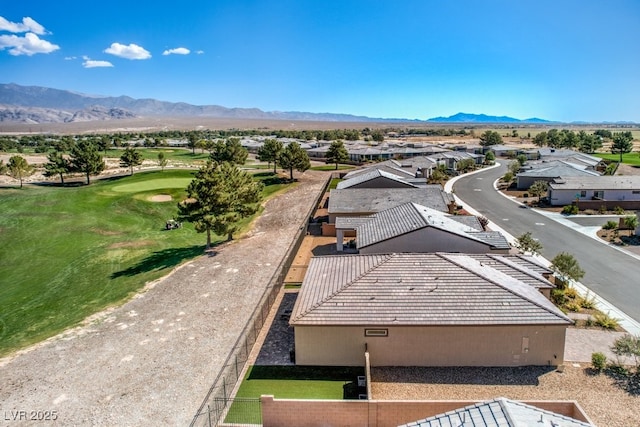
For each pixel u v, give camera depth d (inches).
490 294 759.7
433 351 733.3
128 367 764.0
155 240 1688.0
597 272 1185.4
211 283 1155.9
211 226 1444.4
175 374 737.6
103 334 892.0
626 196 2026.3
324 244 1493.6
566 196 2076.8
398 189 1758.1
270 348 812.6
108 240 1701.5
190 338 862.5
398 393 669.3
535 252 1279.5
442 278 800.9
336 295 781.3
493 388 676.1
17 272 1381.6
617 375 701.3
